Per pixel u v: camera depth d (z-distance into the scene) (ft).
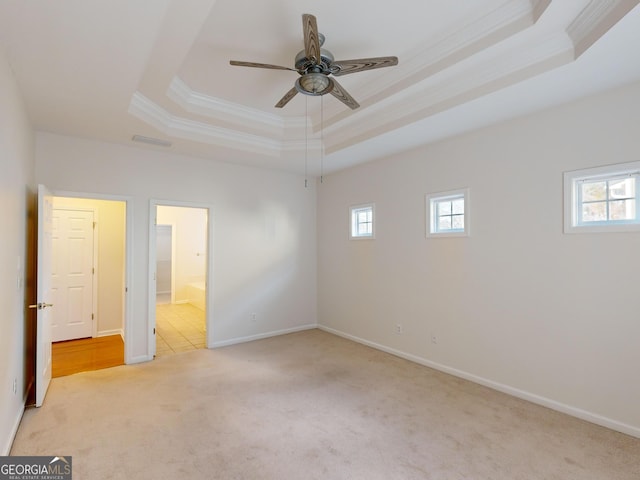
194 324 20.48
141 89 10.20
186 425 8.86
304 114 13.61
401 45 8.95
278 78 10.69
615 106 8.70
